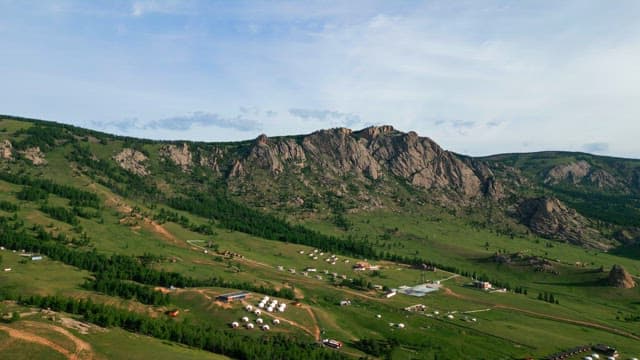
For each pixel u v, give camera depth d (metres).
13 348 153.00
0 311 187.62
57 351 158.00
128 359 164.00
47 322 177.50
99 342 172.88
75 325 182.88
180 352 182.62
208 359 181.50
